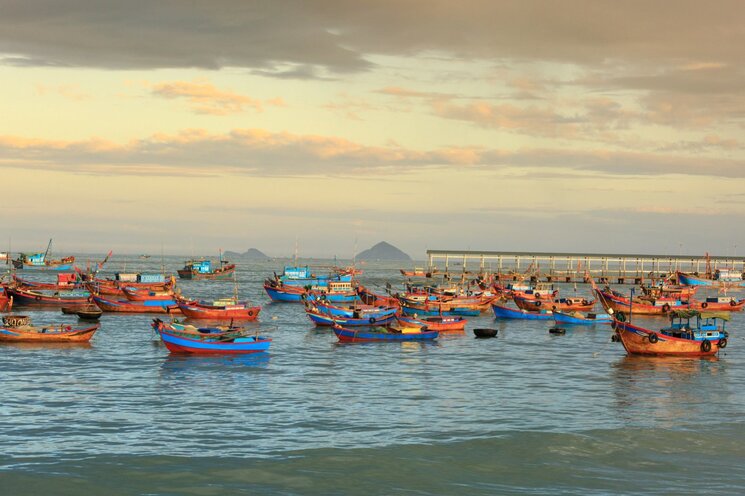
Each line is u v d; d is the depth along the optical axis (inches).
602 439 1925.4
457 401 2336.4
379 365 2999.5
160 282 6466.5
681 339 3208.7
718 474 1694.1
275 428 1994.3
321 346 3508.9
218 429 1974.7
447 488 1601.9
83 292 6318.9
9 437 1872.5
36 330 3368.6
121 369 2800.2
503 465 1733.5
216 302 4906.5
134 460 1717.5
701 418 2153.1
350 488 1592.0
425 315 4985.2
